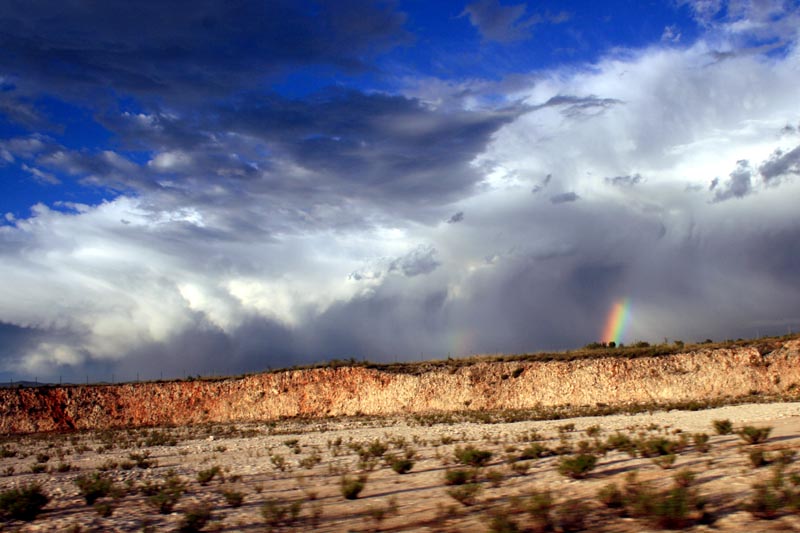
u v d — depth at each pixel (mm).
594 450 25641
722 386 79125
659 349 89562
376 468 27047
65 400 100062
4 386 104500
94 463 37750
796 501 12461
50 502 21516
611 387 84125
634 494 14820
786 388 76125
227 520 16734
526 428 46594
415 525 14648
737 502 13727
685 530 12078
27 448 58125
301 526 15508
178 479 25328
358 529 14703
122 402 101125
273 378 101000
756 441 23953
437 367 96312
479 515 15148
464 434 42562
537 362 92000
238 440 52938
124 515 18406
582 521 13359
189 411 99750
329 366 100938
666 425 38906
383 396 93000
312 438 49344
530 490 18125
